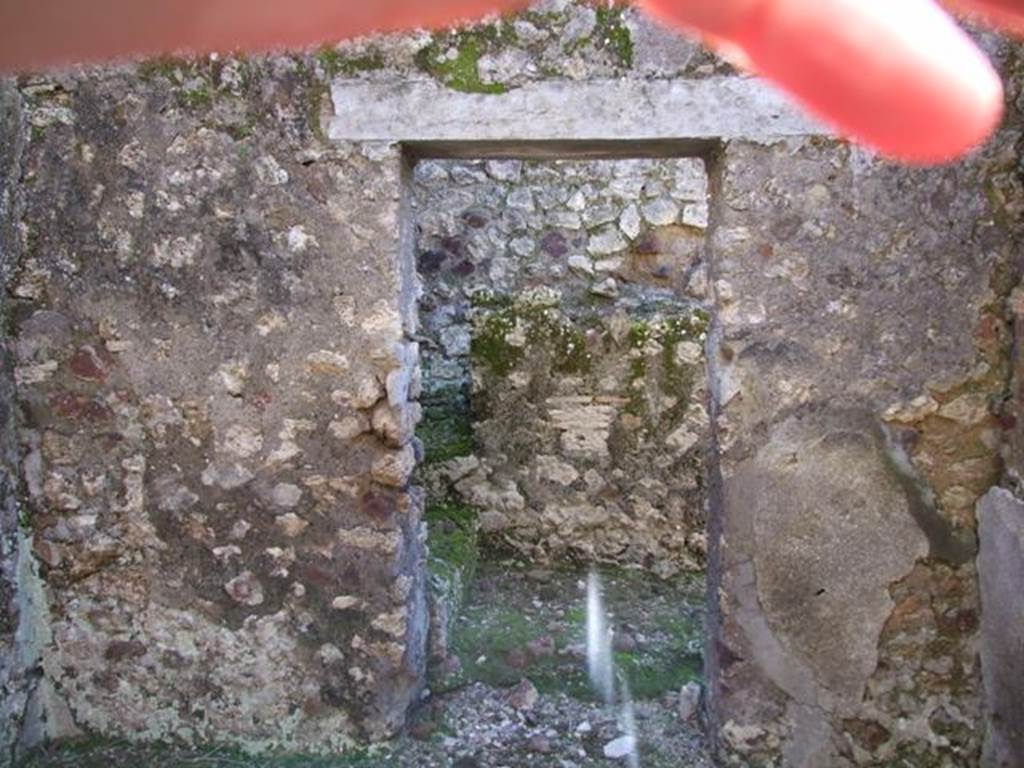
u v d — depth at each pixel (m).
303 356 2.83
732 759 2.84
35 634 2.99
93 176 2.81
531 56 2.67
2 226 2.82
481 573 4.44
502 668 3.51
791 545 2.75
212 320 2.84
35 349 2.89
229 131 2.77
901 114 0.28
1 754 2.83
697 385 4.45
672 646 3.77
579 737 3.09
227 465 2.89
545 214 5.34
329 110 2.73
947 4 0.31
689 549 4.52
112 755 2.98
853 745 2.78
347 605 2.93
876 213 2.63
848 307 2.66
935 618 2.73
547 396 4.53
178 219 2.81
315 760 2.96
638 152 2.86
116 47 0.30
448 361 5.39
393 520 2.88
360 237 2.77
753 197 2.65
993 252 2.61
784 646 2.78
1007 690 2.57
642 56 2.64
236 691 2.99
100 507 2.95
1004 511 2.56
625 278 5.32
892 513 2.70
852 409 2.69
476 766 2.93
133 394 2.89
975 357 2.64
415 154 2.88
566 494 4.56
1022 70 2.51
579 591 4.32
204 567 2.95
